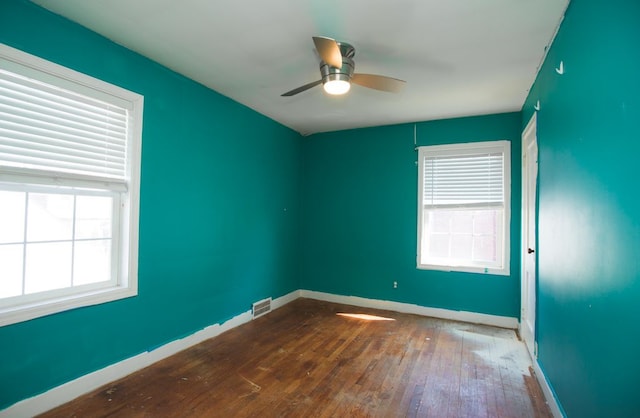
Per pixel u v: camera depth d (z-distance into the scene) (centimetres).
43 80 200
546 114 242
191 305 307
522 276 347
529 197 316
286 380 248
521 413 211
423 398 226
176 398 221
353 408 214
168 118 281
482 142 389
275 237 437
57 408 205
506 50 240
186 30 221
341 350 303
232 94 340
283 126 452
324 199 483
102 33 226
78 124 220
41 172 201
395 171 438
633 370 117
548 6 188
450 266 402
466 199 400
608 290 137
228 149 351
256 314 394
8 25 185
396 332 350
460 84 302
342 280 468
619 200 128
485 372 264
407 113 391
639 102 113
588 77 158
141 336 260
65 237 219
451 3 186
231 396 225
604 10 141
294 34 224
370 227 452
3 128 186
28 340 195
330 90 242
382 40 228
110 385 233
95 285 234
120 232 251
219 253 341
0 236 190
